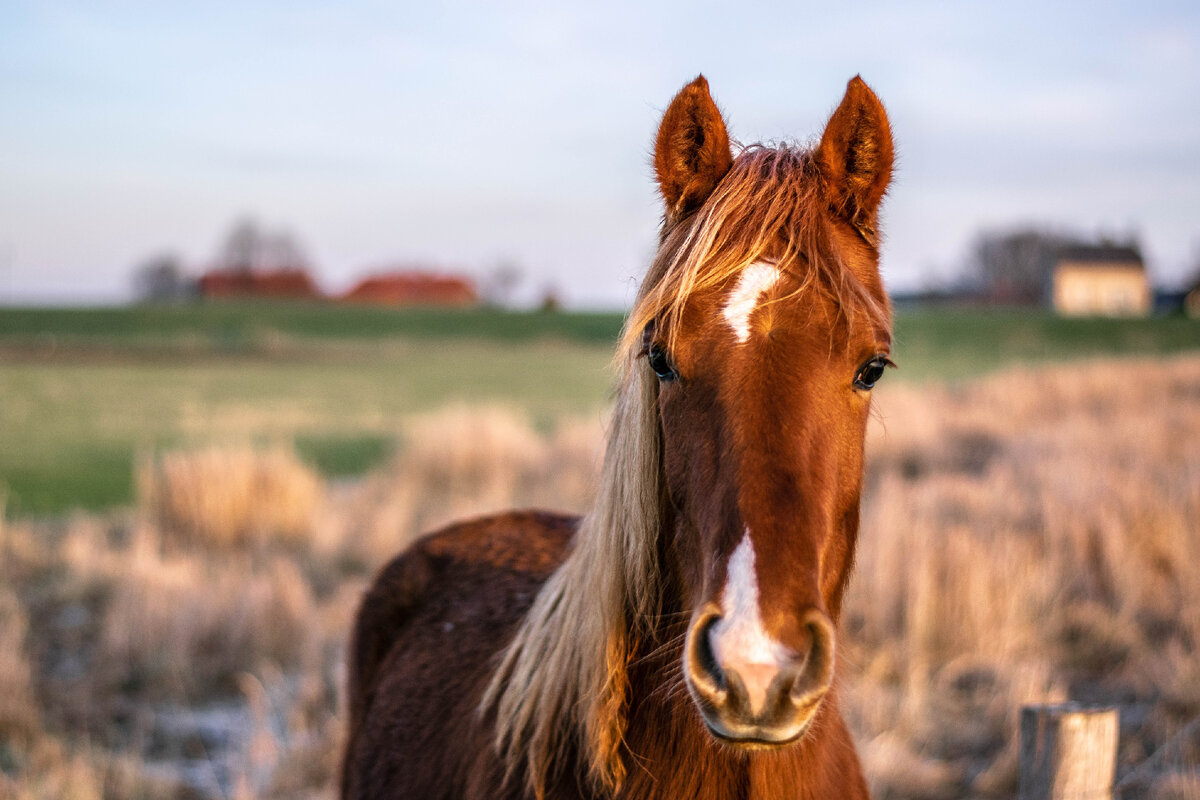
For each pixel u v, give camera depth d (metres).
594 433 11.88
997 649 4.97
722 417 1.44
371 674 2.71
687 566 1.54
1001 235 70.44
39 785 3.82
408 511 8.78
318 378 29.56
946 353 37.44
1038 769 2.48
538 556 2.56
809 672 1.32
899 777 3.80
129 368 32.34
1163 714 4.32
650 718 1.66
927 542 5.73
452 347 47.38
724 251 1.50
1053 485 7.39
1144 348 39.69
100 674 5.14
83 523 8.10
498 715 1.88
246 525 7.66
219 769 4.28
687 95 1.67
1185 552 5.91
